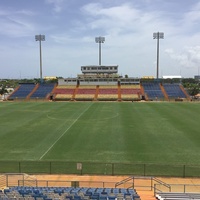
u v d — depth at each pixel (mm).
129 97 104812
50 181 24156
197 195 20750
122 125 52562
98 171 28703
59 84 120375
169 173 27953
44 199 18500
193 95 117812
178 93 109062
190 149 36531
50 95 108750
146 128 49625
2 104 89812
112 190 22250
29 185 25141
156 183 25141
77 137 43469
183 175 27391
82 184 25469
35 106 83688
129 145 38656
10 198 18812
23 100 102938
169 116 62750
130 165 30391
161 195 20734
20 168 29344
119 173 28188
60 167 29828
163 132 46375
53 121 57312
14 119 59938
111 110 73688
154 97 105000
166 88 114000
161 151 35719
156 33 118375
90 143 39906
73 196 19141
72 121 57125
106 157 33469
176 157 33281
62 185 25453
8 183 25344
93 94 109188
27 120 58625
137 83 118875
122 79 119062
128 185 24938
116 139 42000
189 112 69000
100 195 19672
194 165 30297
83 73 125000
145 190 23594
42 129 49625
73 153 35281
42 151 36250
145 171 28484
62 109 76188
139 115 64562
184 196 20547
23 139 42531
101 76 119688
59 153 35312
